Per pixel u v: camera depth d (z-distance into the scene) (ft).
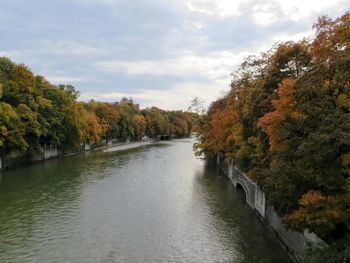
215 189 158.61
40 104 249.34
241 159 143.74
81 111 323.37
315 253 60.80
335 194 62.75
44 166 232.53
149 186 164.96
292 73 95.20
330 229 62.03
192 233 100.32
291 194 69.51
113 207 127.44
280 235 90.84
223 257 83.92
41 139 267.18
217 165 239.30
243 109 123.54
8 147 218.18
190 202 134.72
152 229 103.81
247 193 132.57
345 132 55.83
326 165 60.80
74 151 334.85
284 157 72.28
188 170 217.56
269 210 102.17
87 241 94.32
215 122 197.06
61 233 100.27
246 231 101.71
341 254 56.34
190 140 597.93
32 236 97.86
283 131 70.59
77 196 143.84
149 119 616.39
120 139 497.87
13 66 242.99
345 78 60.80
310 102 65.72
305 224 64.08
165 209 124.88
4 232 100.89
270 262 80.53
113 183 171.63
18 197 141.59
